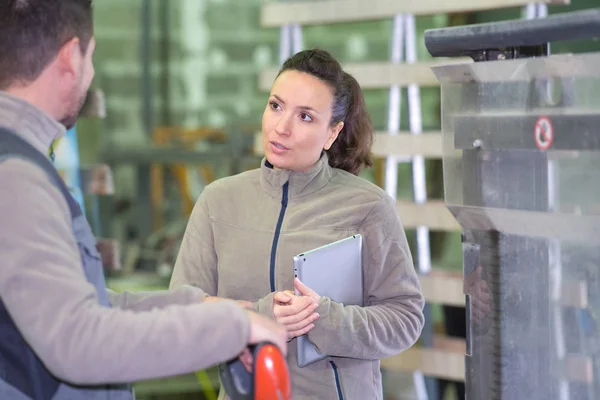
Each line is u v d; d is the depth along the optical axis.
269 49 6.43
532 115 1.27
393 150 3.04
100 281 1.23
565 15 1.23
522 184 1.30
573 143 1.22
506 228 1.34
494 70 1.31
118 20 6.13
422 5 2.95
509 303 1.35
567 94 1.22
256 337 1.15
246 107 6.43
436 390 3.43
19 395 1.16
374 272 1.77
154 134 6.09
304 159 1.73
